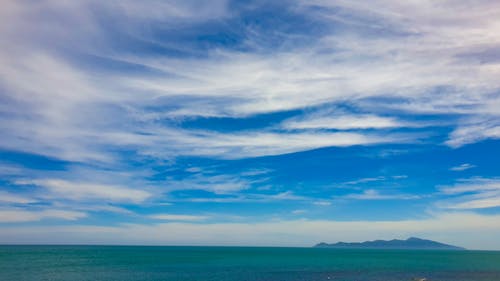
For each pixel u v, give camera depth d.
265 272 79.88
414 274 77.06
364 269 89.50
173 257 148.62
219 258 143.88
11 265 95.69
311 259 141.88
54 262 108.75
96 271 80.69
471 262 125.31
